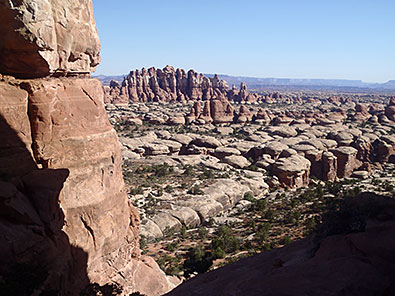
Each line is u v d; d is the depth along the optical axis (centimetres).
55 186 1564
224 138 13750
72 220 1736
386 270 1060
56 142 1773
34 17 1516
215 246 4431
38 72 1730
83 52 1992
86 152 1878
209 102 17175
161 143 11688
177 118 16275
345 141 12112
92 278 1805
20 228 1350
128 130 14738
